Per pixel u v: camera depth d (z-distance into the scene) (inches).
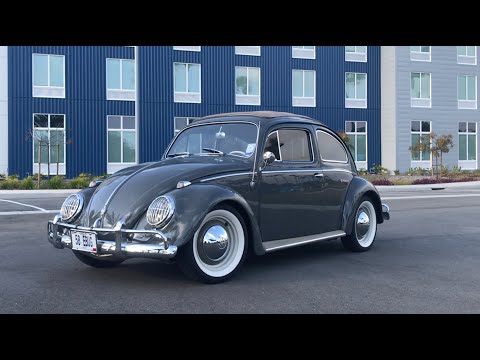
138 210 202.2
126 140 1179.3
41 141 971.3
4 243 317.7
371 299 194.5
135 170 227.8
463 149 1469.0
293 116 263.4
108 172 1165.1
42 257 272.5
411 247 308.8
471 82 1472.7
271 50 1296.8
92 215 210.8
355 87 1392.7
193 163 226.7
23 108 1093.8
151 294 199.0
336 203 272.8
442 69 1432.1
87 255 234.8
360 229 292.0
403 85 1389.0
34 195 770.8
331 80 1362.0
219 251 214.1
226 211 213.0
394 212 499.2
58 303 187.3
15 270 241.0
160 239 195.3
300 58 1327.5
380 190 885.8
